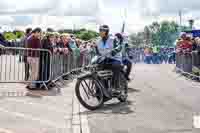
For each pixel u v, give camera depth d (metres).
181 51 16.03
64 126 6.10
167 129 5.82
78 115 7.00
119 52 8.02
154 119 6.58
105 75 7.63
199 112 7.21
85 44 17.09
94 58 7.77
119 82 8.01
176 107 7.78
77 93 7.38
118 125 6.13
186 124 6.16
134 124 6.19
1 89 9.84
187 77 14.95
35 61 9.89
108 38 7.96
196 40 14.66
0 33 18.09
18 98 8.59
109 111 7.39
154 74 16.64
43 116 6.81
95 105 7.54
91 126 6.07
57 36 12.05
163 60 28.77
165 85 11.99
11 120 6.35
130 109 7.57
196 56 13.55
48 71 10.14
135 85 11.94
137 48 30.00
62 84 11.77
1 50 10.50
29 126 5.98
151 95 9.57
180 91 10.40
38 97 8.88
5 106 7.55
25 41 10.88
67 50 13.04
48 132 5.66
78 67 15.88
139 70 19.55
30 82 9.86
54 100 8.58
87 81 7.54
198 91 10.41
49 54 10.08
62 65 12.38
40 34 10.09
